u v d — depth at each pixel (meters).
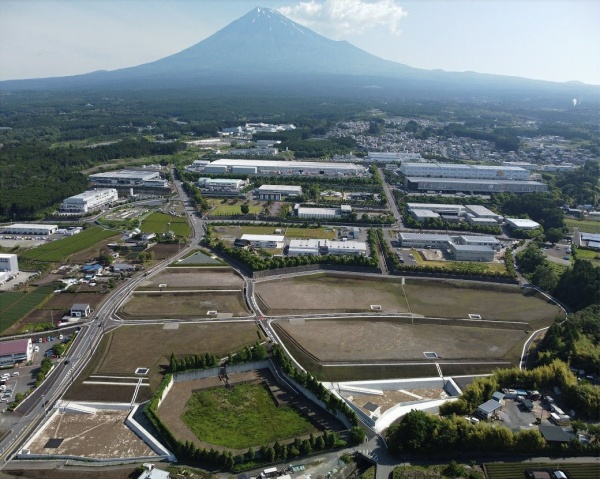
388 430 109.50
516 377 126.19
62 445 106.19
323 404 122.19
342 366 138.12
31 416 115.19
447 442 104.00
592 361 131.88
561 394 123.00
